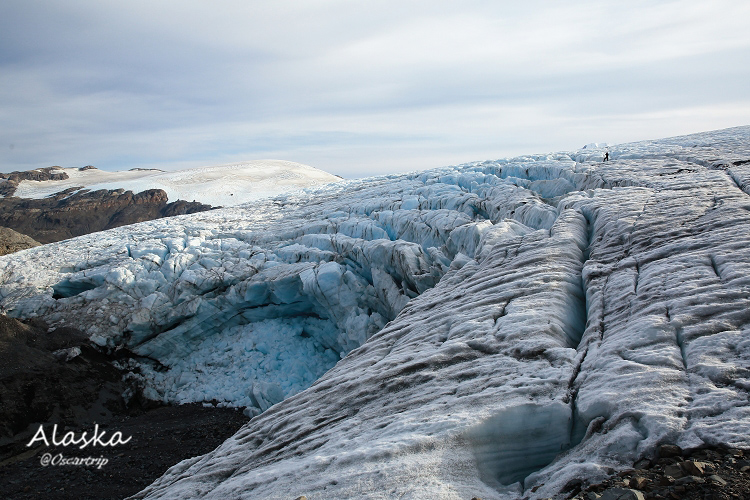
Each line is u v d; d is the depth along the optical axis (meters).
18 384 17.03
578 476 3.96
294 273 21.11
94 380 18.78
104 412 17.78
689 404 4.32
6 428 15.65
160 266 23.81
